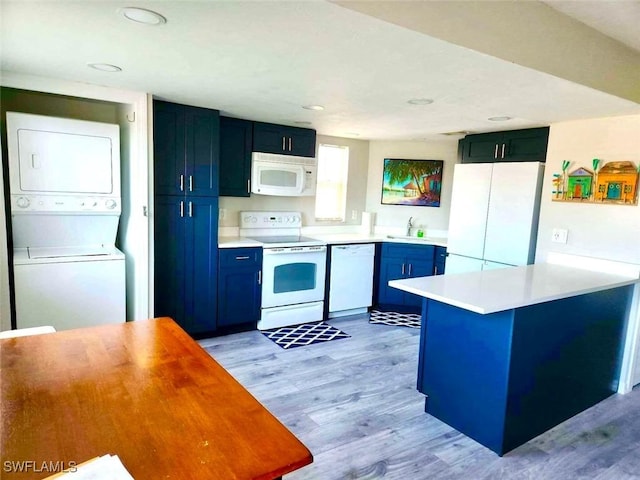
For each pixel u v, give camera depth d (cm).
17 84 250
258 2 139
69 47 194
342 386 293
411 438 234
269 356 340
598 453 228
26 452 88
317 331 404
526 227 344
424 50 177
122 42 185
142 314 322
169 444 93
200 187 349
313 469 203
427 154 502
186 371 130
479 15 173
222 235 424
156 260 335
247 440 96
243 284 383
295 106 313
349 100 282
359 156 510
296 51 186
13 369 128
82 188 294
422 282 254
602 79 230
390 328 420
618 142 294
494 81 219
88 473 82
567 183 323
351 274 449
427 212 506
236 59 203
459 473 205
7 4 146
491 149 396
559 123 327
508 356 216
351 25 154
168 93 291
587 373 274
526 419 233
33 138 274
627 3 185
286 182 417
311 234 485
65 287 286
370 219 505
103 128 296
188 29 166
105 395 113
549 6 194
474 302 208
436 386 255
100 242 320
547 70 201
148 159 308
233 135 381
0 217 260
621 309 296
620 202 294
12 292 283
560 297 231
